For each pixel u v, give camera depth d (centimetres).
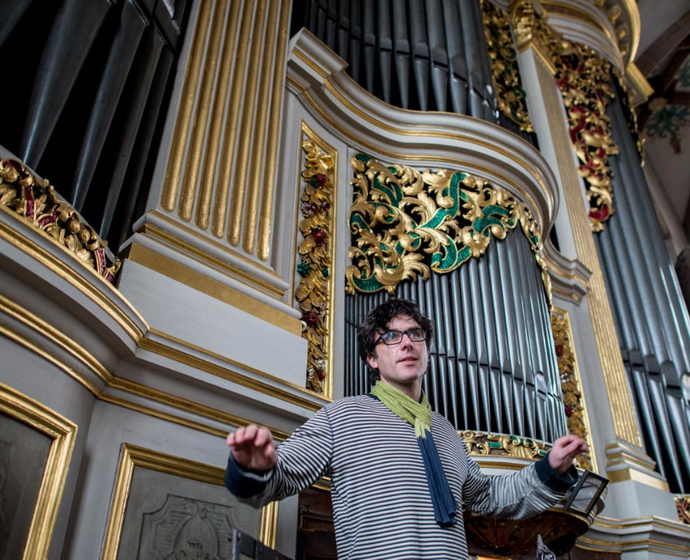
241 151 274
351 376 296
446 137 381
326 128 360
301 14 389
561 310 477
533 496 182
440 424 184
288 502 220
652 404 488
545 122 573
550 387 338
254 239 260
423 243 358
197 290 222
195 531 185
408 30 452
